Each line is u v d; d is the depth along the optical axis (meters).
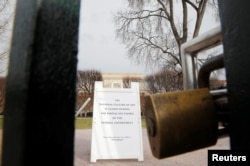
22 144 0.56
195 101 0.79
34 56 0.58
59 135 0.60
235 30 0.67
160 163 5.98
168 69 15.44
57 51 0.62
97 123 6.27
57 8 0.62
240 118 0.66
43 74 0.59
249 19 0.63
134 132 6.34
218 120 0.80
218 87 0.94
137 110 6.45
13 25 0.63
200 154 6.87
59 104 0.61
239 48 0.66
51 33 0.61
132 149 6.25
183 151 0.78
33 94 0.58
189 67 1.12
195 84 1.11
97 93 6.40
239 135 0.67
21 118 0.57
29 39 0.58
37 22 0.59
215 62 0.94
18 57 0.60
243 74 0.65
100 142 6.20
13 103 0.59
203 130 0.78
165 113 0.76
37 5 0.60
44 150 0.58
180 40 14.03
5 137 0.60
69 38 0.64
